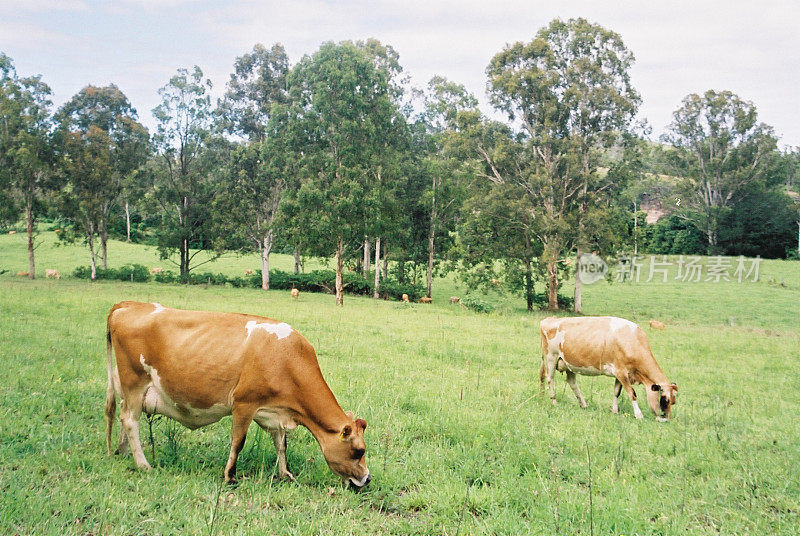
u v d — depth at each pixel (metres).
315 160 34.78
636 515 5.00
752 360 16.91
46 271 45.84
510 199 39.28
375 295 44.06
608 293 50.03
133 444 5.45
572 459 6.74
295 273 49.12
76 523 4.20
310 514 4.78
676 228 75.88
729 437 8.00
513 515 4.96
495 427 7.47
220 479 5.34
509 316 31.52
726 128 71.56
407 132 41.81
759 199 71.81
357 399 8.70
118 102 51.91
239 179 45.69
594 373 10.27
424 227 46.66
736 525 5.05
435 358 14.22
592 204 39.38
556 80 38.00
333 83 35.59
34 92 46.84
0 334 11.51
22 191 45.03
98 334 12.63
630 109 37.16
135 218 75.06
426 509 5.11
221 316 5.62
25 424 6.32
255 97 53.44
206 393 5.37
